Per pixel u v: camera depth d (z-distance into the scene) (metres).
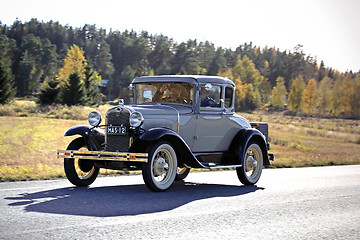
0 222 4.80
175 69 152.62
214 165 8.56
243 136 9.34
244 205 6.57
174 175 7.71
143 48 186.25
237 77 164.62
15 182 8.37
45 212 5.39
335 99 150.38
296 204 6.88
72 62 98.38
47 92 63.22
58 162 13.09
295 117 125.69
